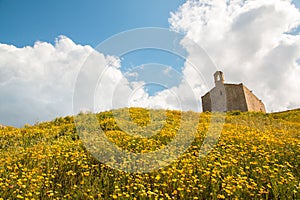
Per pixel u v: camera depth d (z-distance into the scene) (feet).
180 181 17.72
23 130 43.65
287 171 20.17
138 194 17.19
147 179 19.27
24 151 27.37
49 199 16.85
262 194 17.20
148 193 16.43
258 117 60.29
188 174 19.52
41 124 51.44
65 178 19.98
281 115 75.00
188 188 17.26
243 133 34.12
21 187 17.69
